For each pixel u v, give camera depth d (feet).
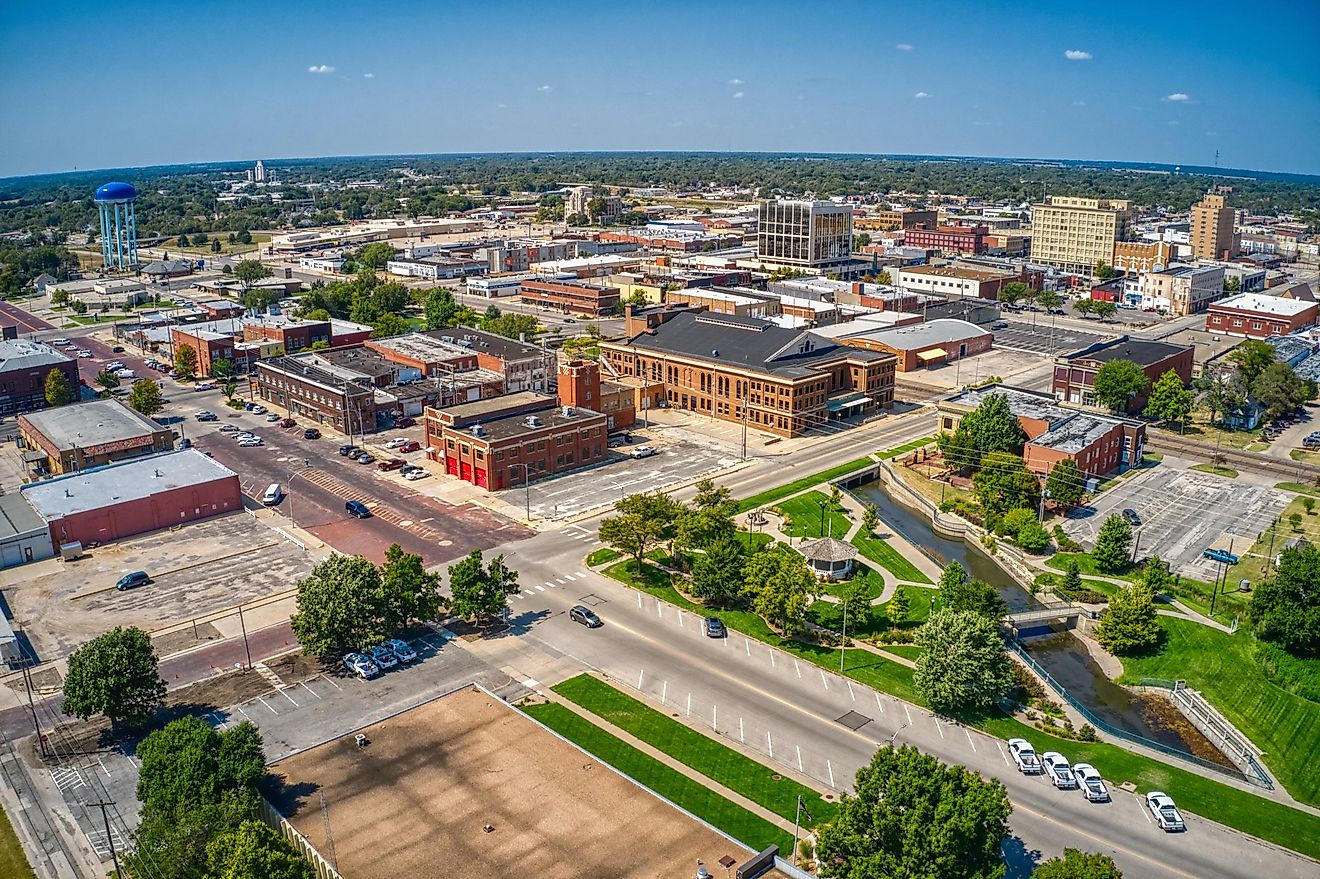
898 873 241.76
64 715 353.10
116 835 289.94
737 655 396.98
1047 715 362.12
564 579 463.83
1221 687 383.86
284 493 580.30
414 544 504.84
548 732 333.62
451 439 609.01
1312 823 302.25
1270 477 627.46
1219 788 318.86
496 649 399.44
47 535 487.20
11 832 291.79
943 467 636.89
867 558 500.33
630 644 403.95
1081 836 291.17
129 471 555.69
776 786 311.27
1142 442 647.97
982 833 248.32
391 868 265.75
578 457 627.87
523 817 288.30
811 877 253.44
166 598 444.14
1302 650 398.42
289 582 460.55
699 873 260.21
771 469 627.05
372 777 307.99
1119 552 480.23
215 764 284.61
